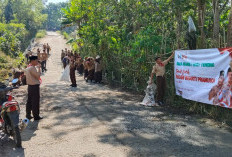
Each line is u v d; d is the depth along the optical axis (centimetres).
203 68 646
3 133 545
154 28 1023
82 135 531
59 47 4841
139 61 942
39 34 6706
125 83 1191
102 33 1603
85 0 1930
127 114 691
